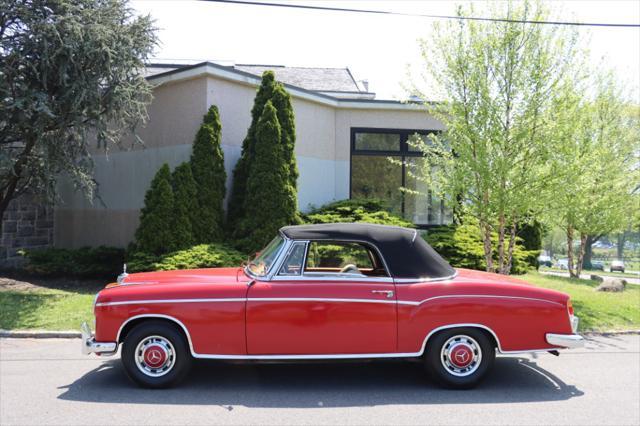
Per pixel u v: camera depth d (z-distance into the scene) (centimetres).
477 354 496
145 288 486
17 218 1391
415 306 484
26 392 473
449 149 1020
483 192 900
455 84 905
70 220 1458
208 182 1083
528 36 870
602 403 464
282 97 1134
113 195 1339
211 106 1112
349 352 480
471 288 496
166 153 1212
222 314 474
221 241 1093
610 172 1312
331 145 1421
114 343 473
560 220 1481
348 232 513
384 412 434
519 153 891
